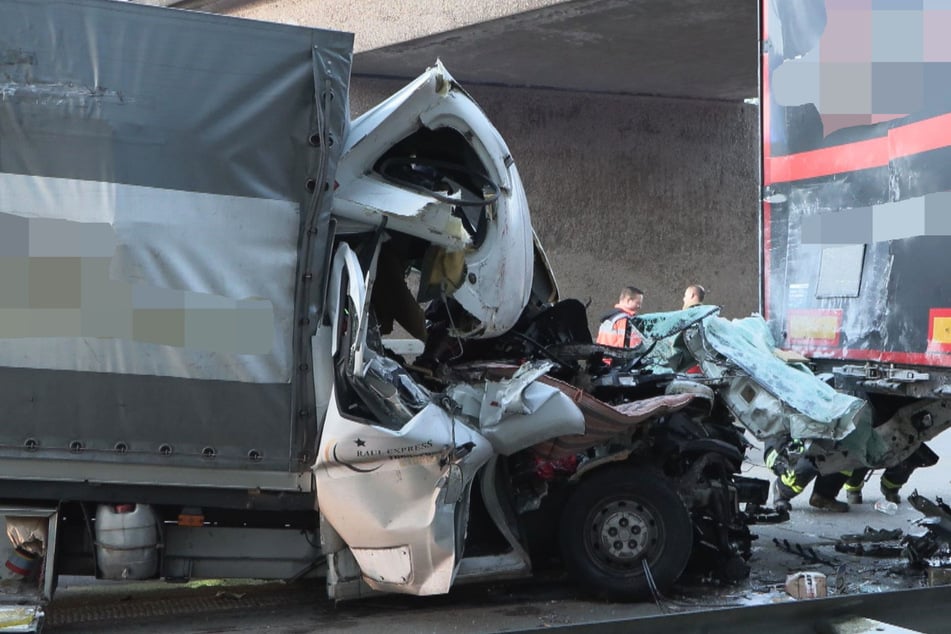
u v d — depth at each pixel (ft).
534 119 59.36
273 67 22.09
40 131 20.90
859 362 31.24
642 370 29.14
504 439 23.95
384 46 50.67
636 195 62.18
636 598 25.63
